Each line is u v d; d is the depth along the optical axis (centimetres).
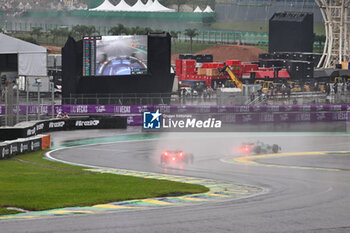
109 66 12012
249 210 3083
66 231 2480
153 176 5119
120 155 7212
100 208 3152
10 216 2859
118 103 12206
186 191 3978
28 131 7862
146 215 2894
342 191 4150
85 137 9400
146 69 12088
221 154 7394
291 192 4094
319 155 7306
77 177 4847
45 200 3381
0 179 4547
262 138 9419
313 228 2588
